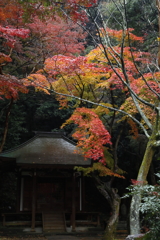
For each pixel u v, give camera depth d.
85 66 9.30
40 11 7.79
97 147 10.28
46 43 11.23
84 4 6.80
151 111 10.63
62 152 14.60
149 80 10.77
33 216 14.30
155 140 6.73
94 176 12.89
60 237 13.09
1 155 14.30
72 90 12.31
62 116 21.17
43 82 10.52
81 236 13.59
